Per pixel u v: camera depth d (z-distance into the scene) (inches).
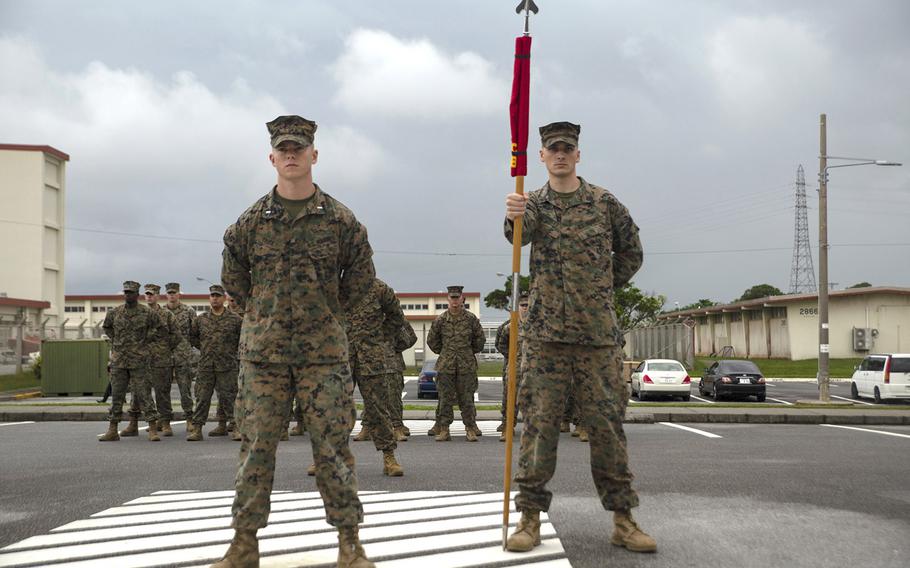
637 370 1127.6
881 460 359.6
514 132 191.8
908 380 958.4
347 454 166.1
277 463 351.3
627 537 186.4
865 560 178.5
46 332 1170.6
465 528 209.2
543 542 192.7
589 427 188.1
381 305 328.2
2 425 559.8
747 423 603.5
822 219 914.7
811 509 238.7
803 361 1870.1
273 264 166.4
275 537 199.3
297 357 164.1
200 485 292.5
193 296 2417.6
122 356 454.0
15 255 2095.2
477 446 428.1
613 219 196.7
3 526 220.7
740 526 213.9
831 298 1911.9
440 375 460.4
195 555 185.0
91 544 196.1
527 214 188.9
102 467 341.4
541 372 188.7
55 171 2197.3
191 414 485.4
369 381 316.8
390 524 214.7
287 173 166.9
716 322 2519.7
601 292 189.3
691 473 316.2
